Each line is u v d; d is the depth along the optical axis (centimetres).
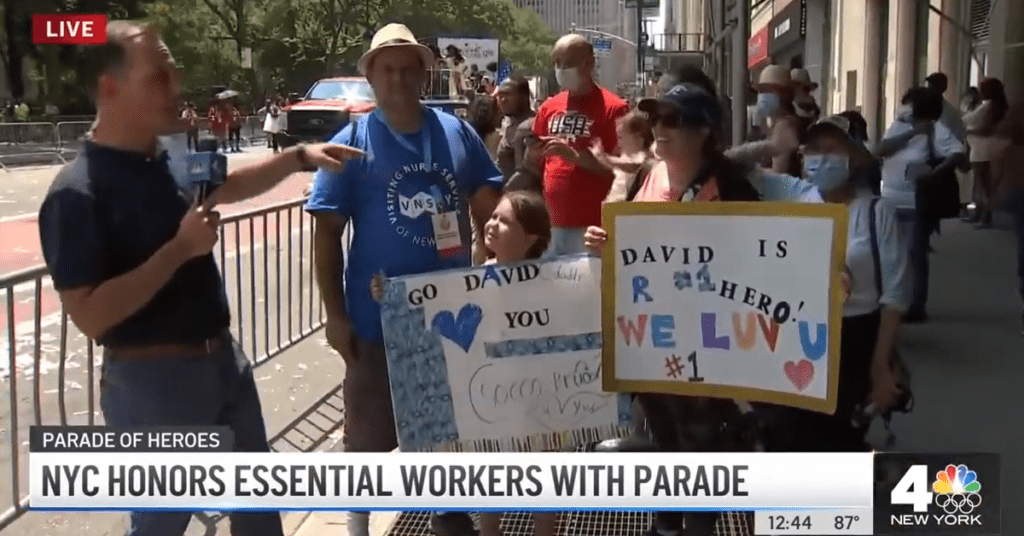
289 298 517
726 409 267
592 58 391
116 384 249
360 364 297
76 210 226
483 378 267
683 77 270
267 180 256
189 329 249
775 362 257
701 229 256
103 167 229
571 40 387
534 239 270
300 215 521
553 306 265
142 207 232
